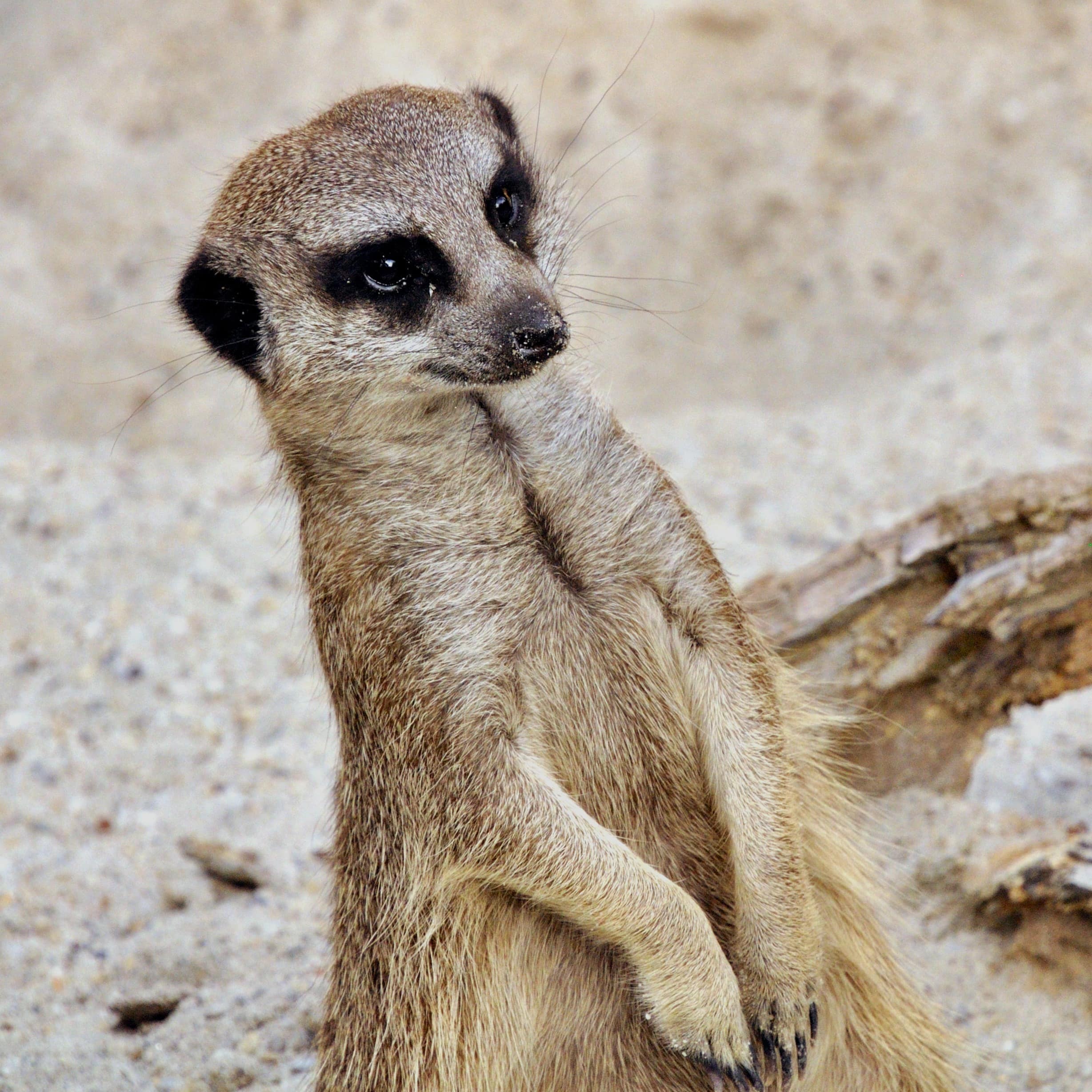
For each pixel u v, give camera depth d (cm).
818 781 696
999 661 798
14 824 1012
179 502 1377
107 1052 776
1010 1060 738
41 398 1781
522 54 2005
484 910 615
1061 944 773
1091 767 930
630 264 1806
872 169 1841
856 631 805
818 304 1731
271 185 650
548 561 629
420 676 606
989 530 757
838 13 1986
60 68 2138
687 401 1688
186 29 2133
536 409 627
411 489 623
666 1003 589
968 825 827
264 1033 774
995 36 1936
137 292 1878
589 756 631
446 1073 623
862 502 1313
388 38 2052
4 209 1992
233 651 1183
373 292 626
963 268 1698
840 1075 653
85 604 1234
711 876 650
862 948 669
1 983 855
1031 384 1455
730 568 1215
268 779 1049
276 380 646
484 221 636
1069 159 1767
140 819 1016
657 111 1936
